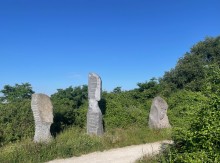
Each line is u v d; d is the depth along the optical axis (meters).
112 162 12.83
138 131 18.25
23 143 14.18
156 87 27.58
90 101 17.69
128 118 19.77
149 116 20.16
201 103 8.05
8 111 16.56
